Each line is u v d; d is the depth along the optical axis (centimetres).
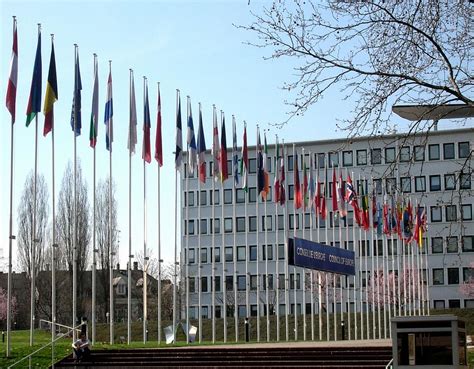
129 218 4347
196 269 9919
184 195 9775
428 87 1981
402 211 6153
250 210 9781
